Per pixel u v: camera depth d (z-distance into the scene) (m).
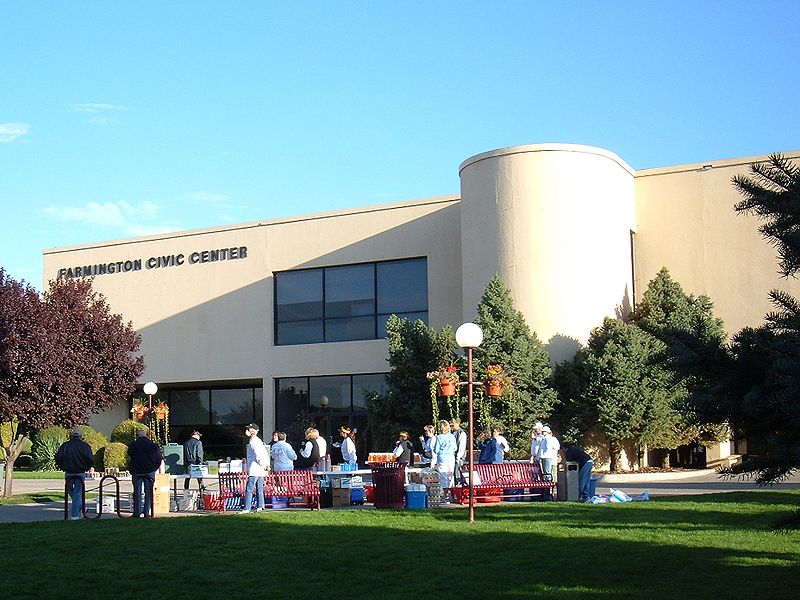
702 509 17.56
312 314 37.06
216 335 38.69
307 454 22.30
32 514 20.48
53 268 42.66
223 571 12.01
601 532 14.77
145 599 10.50
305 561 12.58
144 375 39.97
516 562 12.27
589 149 31.14
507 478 20.64
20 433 26.42
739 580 10.98
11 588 11.09
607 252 31.30
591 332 30.45
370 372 35.53
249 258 38.31
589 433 29.27
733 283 32.19
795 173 8.09
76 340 26.75
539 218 30.58
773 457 7.74
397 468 19.75
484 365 28.33
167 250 40.12
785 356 7.55
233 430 39.38
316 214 37.16
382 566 12.17
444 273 34.47
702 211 32.88
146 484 18.39
